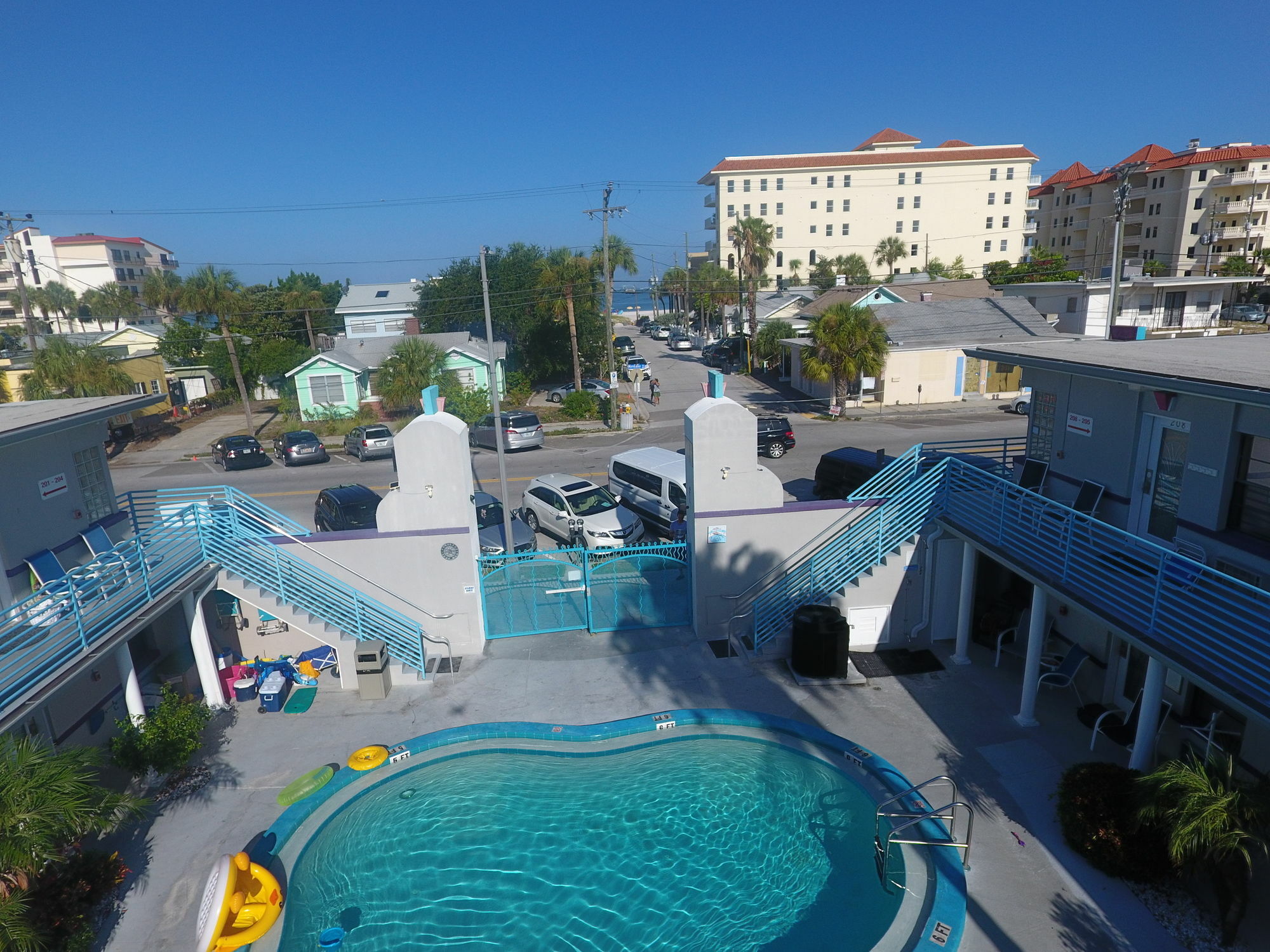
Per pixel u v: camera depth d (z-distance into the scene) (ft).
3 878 23.21
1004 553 36.76
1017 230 301.43
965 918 25.61
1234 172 206.39
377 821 32.35
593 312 166.81
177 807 32.99
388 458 100.73
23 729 31.19
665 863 29.40
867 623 44.70
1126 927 25.12
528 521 66.90
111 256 318.45
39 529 36.76
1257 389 26.73
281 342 162.50
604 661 44.32
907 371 121.39
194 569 40.01
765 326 167.73
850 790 33.09
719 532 45.11
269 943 26.05
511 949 25.68
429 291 188.85
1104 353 40.96
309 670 43.32
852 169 294.05
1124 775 29.14
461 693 41.57
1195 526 33.53
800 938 25.67
